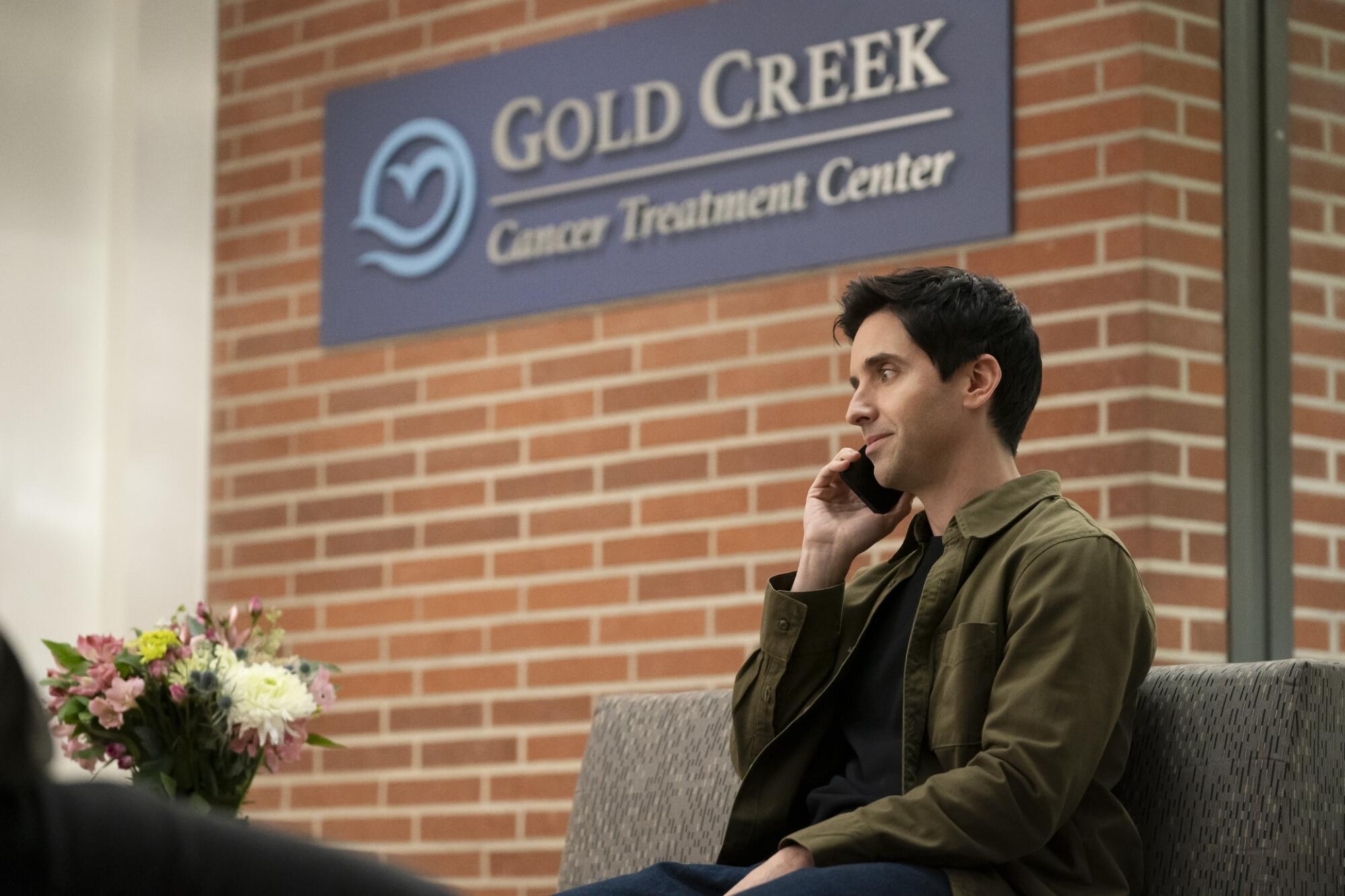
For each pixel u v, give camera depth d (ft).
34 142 44.88
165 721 23.13
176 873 8.68
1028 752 16.97
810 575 20.97
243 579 42.73
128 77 44.83
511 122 39.99
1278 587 32.01
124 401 44.16
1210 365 32.17
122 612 43.57
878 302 20.17
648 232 37.70
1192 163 32.48
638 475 37.19
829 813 19.17
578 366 38.37
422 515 40.19
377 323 41.29
